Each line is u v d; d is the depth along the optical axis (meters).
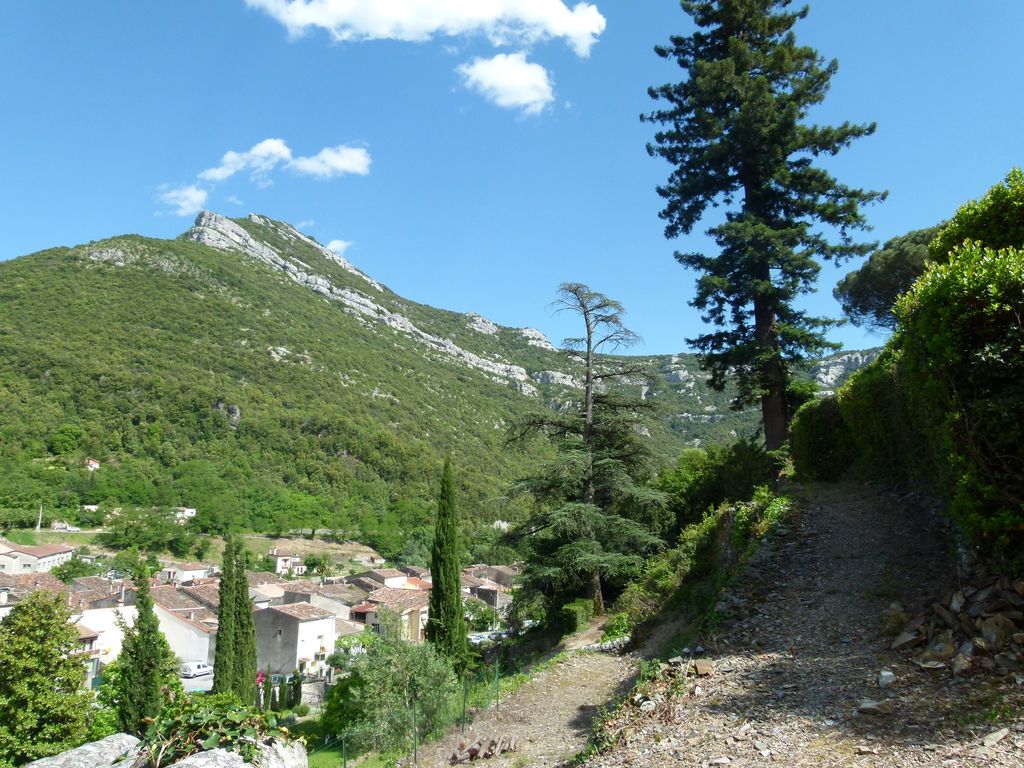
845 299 29.19
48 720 21.33
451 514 21.52
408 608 53.09
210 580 70.44
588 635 17.42
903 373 9.69
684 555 17.38
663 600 15.69
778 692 6.43
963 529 7.10
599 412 21.64
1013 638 5.77
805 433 14.47
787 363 20.02
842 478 13.69
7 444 89.12
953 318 6.83
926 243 24.78
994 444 6.49
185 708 5.07
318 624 49.88
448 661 13.54
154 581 67.00
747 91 20.05
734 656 7.62
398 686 12.35
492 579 80.88
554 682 12.30
